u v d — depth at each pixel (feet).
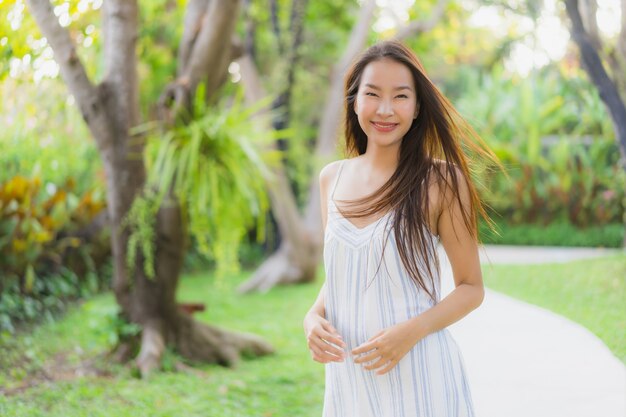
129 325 14.57
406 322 5.40
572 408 10.50
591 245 34.53
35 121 19.29
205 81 14.26
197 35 14.37
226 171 14.15
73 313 20.44
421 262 5.54
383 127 5.61
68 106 20.17
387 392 5.59
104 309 14.88
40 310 20.13
